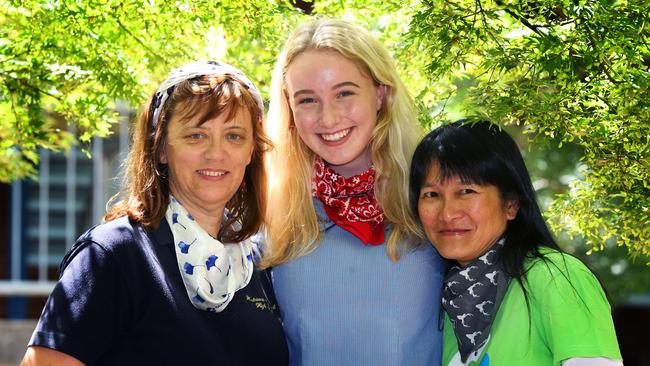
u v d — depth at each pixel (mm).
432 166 3109
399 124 3416
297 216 3395
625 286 8656
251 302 3121
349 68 3307
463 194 3078
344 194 3375
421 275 3340
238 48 4500
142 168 3002
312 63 3309
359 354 3307
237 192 3223
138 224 2953
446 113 3852
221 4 3871
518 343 2924
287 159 3453
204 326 2932
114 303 2820
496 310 3027
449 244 3100
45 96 4359
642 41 3379
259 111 3123
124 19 4004
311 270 3350
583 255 8625
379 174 3379
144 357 2857
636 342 11789
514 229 3096
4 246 11445
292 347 3381
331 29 3332
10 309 11352
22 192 11477
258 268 3344
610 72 3447
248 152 3064
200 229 2971
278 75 3475
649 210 3553
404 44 3922
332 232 3393
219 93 2955
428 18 3477
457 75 4004
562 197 3787
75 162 11523
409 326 3312
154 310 2865
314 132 3334
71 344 2738
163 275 2902
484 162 3045
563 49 3381
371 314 3305
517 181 3082
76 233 11578
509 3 3496
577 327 2818
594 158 3502
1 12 4172
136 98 4215
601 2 3377
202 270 2926
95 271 2814
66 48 4117
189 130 2963
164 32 4016
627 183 3490
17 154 5102
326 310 3322
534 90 3385
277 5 3986
